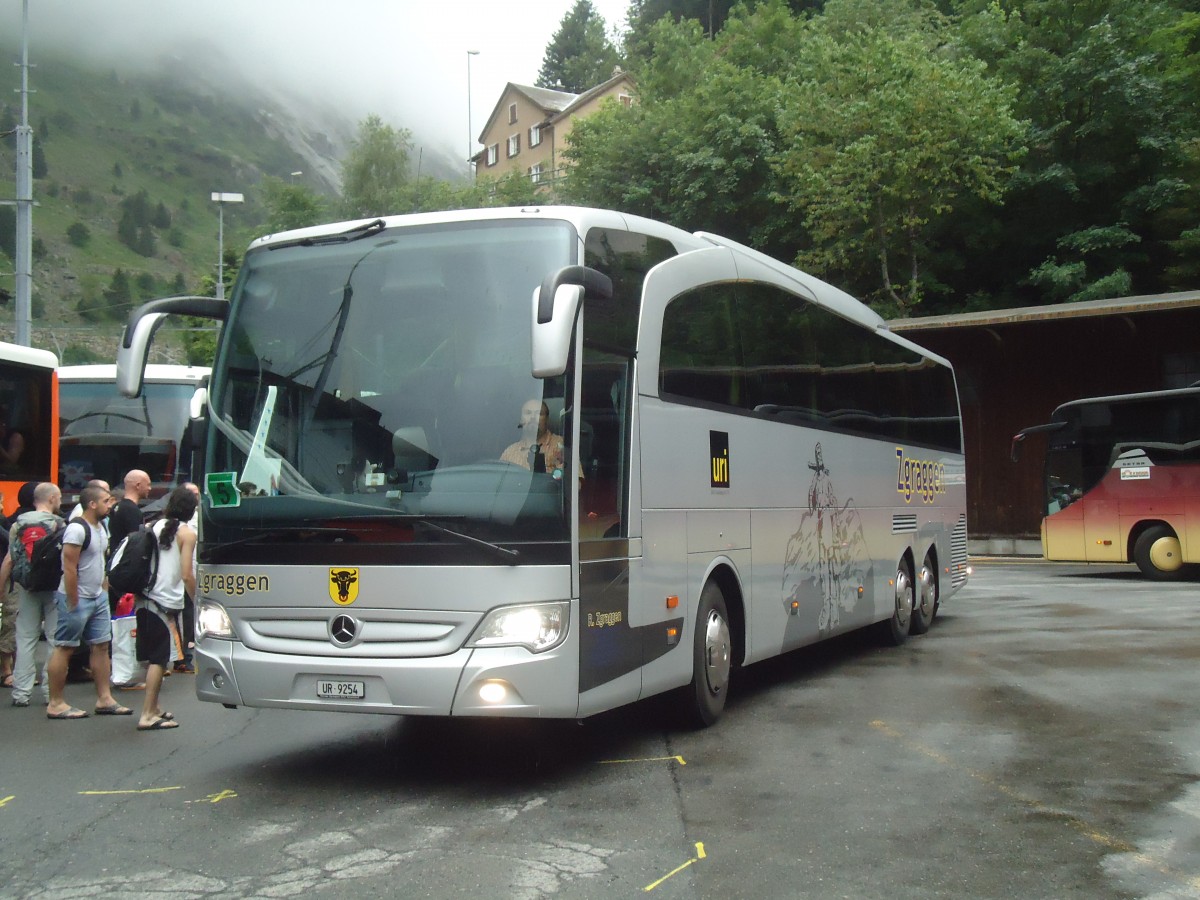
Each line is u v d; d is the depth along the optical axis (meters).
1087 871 4.96
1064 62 38.53
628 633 6.86
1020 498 29.80
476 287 6.60
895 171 34.75
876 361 12.26
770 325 9.45
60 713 8.86
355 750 7.61
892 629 12.32
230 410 6.89
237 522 6.68
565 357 5.78
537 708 6.14
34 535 9.28
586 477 6.50
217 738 8.08
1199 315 27.66
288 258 7.08
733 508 8.46
